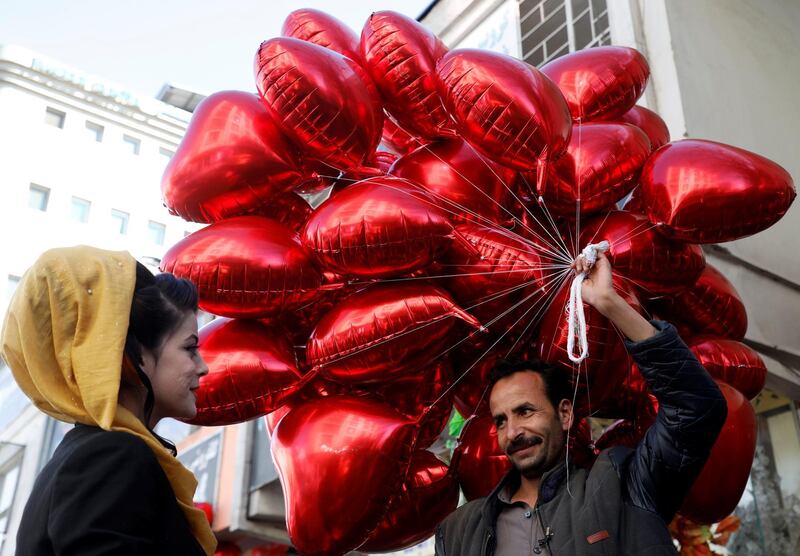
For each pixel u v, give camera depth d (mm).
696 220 2443
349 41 2977
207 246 2510
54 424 13570
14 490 14039
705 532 4906
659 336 2078
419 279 2516
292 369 2607
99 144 18625
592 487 2104
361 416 2463
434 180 2629
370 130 2561
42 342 1513
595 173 2562
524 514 2168
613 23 5281
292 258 2516
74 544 1268
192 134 2684
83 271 1546
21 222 17484
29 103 18188
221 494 8359
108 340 1497
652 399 2689
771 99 5336
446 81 2463
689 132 4699
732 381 2771
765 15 5688
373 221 2381
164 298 1629
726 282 2928
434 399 2785
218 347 2592
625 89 2832
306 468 2406
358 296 2518
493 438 2668
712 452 2541
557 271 2482
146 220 18688
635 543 1981
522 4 6332
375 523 2451
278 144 2641
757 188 2408
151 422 1635
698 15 5211
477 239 2506
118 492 1331
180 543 1416
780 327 4617
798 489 4812
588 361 2404
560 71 2895
